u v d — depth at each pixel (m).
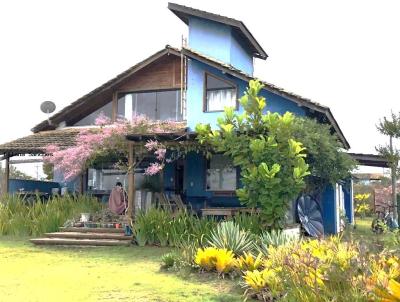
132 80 20.52
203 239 11.98
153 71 20.25
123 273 9.73
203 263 9.46
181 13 20.34
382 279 5.02
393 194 21.52
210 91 17.97
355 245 7.36
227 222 11.27
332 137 16.02
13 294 7.81
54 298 7.55
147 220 13.60
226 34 20.00
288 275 6.09
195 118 17.91
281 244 9.46
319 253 6.97
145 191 16.48
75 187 19.98
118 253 12.38
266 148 12.33
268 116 12.55
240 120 12.88
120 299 7.50
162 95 20.17
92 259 11.51
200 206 17.22
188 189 17.97
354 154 20.91
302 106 16.53
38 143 19.06
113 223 14.76
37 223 15.51
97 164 18.38
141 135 14.38
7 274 9.59
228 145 12.70
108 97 21.11
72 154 16.23
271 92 17.09
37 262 11.08
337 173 16.23
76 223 15.20
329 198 18.95
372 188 32.91
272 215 12.15
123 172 19.34
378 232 16.97
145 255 12.04
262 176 12.02
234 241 10.34
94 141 15.84
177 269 9.86
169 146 14.34
